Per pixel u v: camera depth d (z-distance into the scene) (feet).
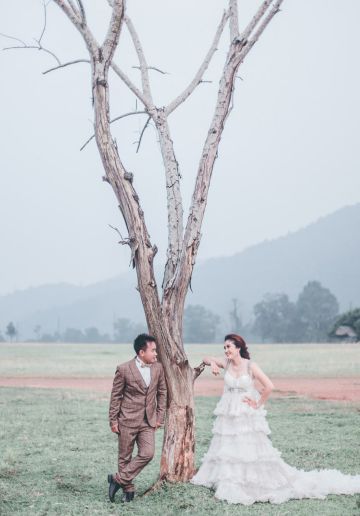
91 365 131.13
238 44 27.53
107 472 32.12
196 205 27.27
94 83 26.48
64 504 25.52
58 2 25.95
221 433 26.03
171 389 27.07
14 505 25.57
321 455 35.45
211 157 27.48
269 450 25.94
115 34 26.16
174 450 27.12
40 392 76.74
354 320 291.17
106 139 26.68
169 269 27.94
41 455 36.86
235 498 24.58
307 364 120.06
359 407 59.11
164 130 28.94
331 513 23.20
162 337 26.89
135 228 26.96
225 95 27.66
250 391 26.30
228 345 26.55
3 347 271.49
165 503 24.76
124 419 25.64
